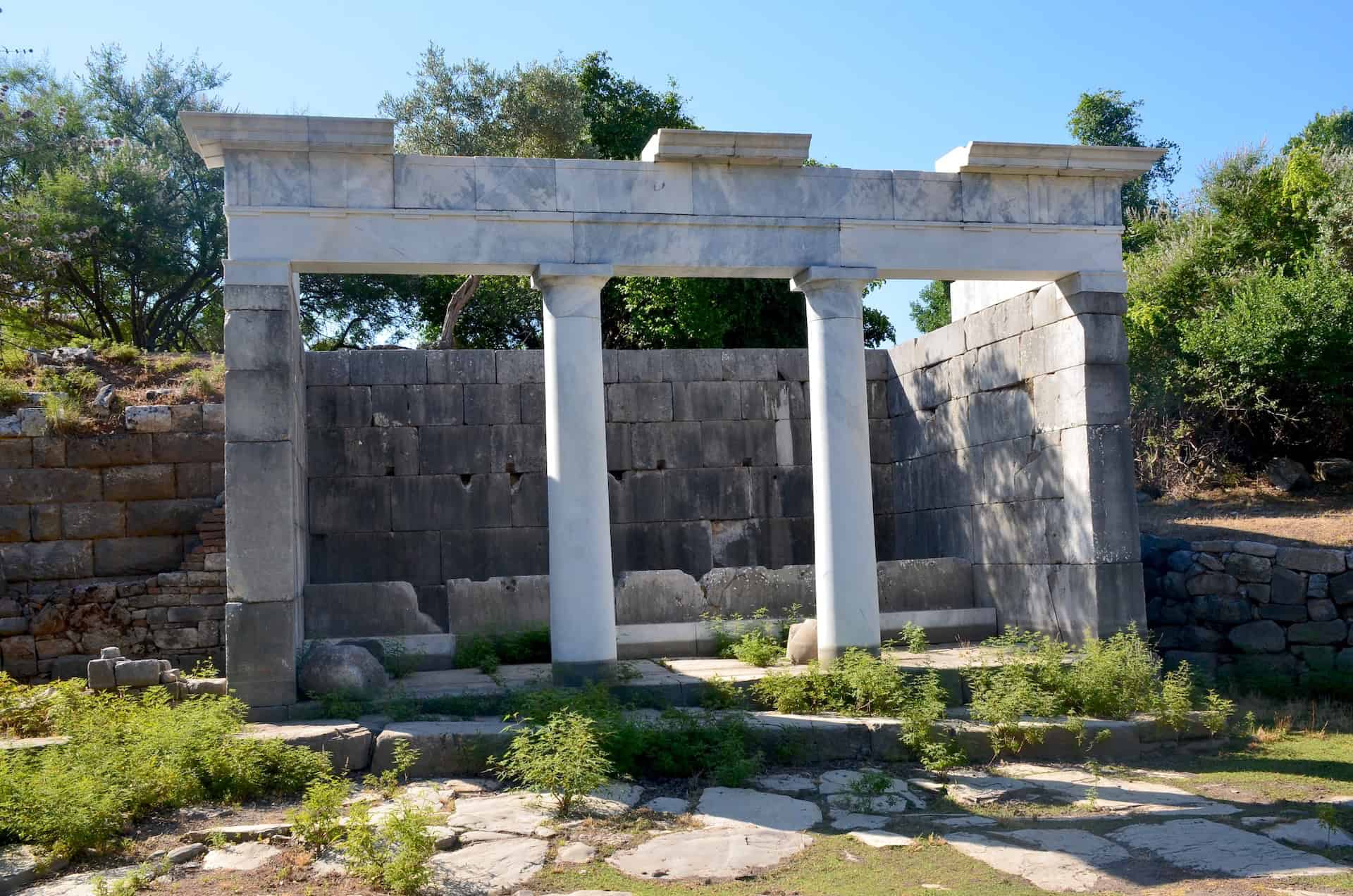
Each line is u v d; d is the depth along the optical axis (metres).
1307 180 20.80
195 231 29.72
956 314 15.09
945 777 9.11
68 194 27.09
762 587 13.48
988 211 11.76
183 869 6.82
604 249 10.83
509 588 12.87
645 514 15.86
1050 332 12.55
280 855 7.03
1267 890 6.38
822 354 11.26
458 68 27.84
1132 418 19.75
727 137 10.90
